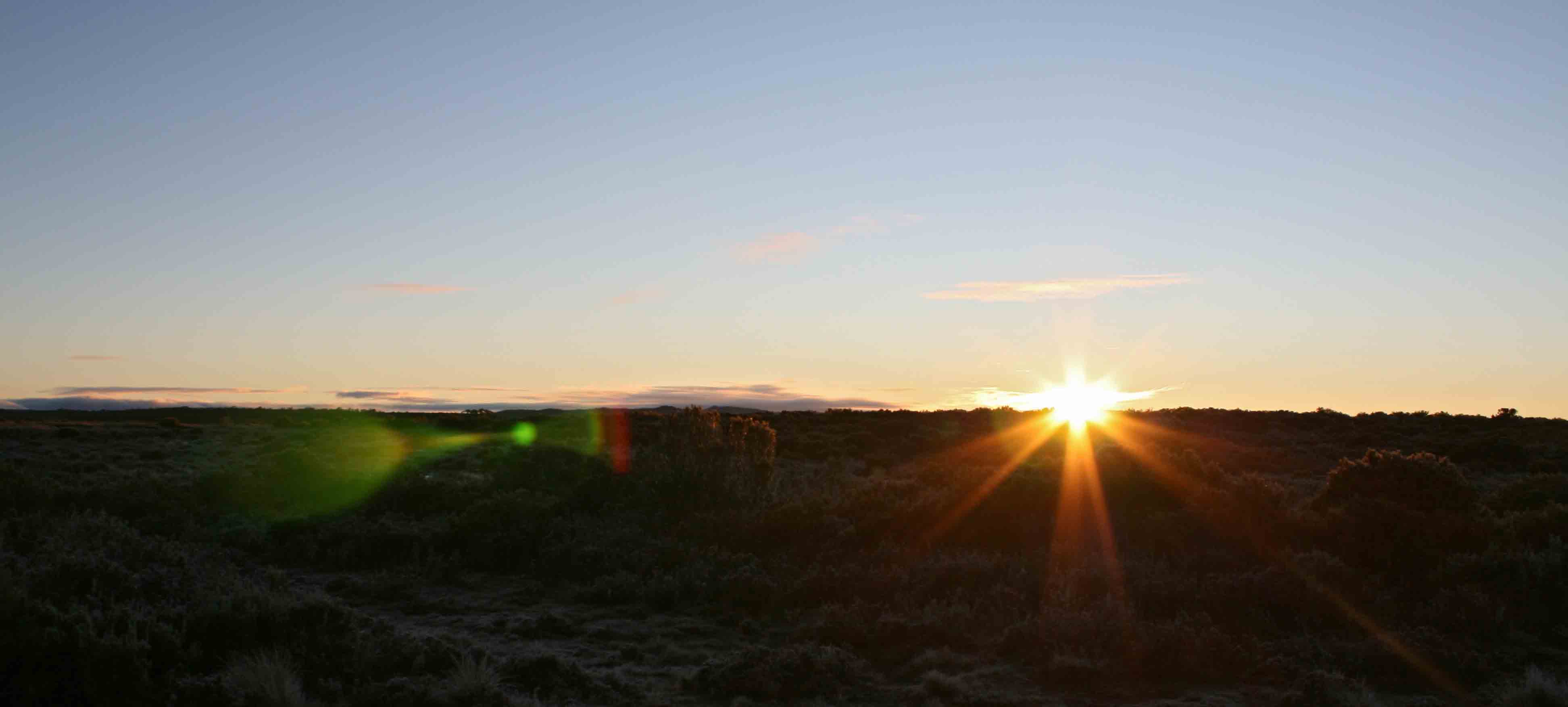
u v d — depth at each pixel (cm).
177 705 1037
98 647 1041
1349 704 1129
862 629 1441
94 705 1009
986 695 1197
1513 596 1520
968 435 5166
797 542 2092
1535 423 5647
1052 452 4231
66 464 3772
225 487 2695
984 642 1403
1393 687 1233
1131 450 2355
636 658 1388
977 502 2102
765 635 1525
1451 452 4519
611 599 1759
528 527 2175
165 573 1378
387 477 2983
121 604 1218
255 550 2202
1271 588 1505
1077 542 1880
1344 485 2125
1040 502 2089
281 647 1191
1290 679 1247
